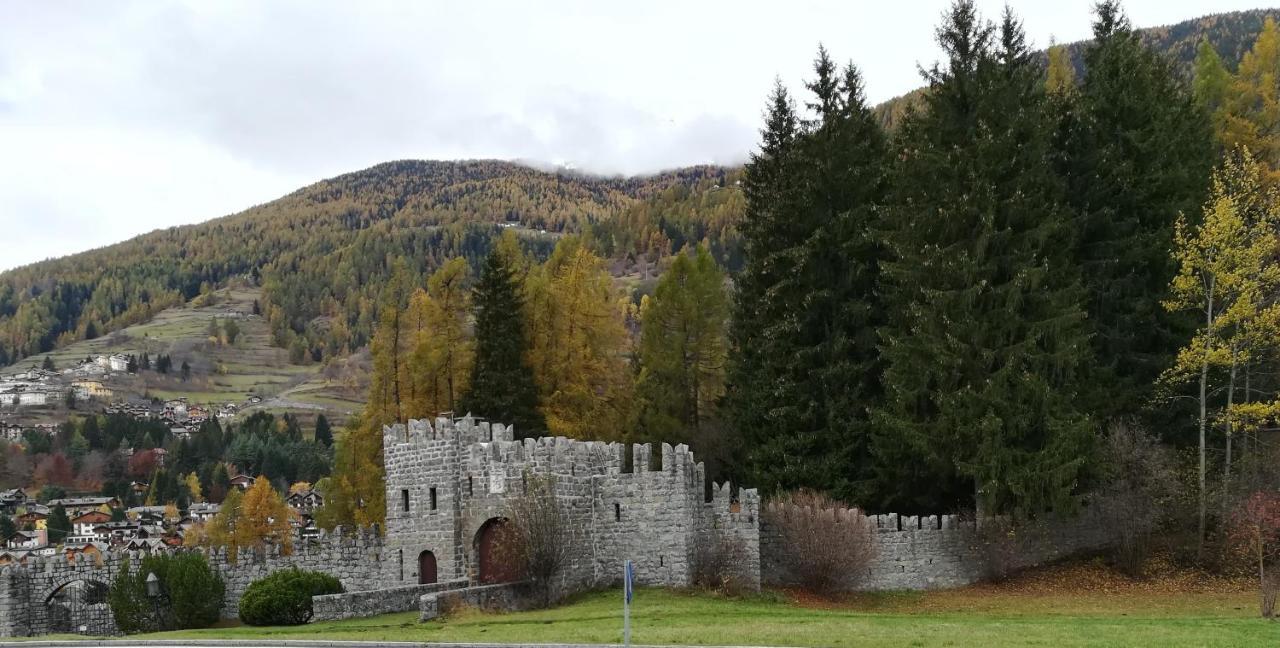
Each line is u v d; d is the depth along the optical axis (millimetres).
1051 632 36094
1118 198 63250
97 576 64000
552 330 75250
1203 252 59375
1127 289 62438
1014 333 57500
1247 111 84375
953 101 63094
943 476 58938
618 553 53562
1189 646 32375
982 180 58625
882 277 64812
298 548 63844
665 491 52406
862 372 63344
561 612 46125
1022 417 55656
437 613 45625
